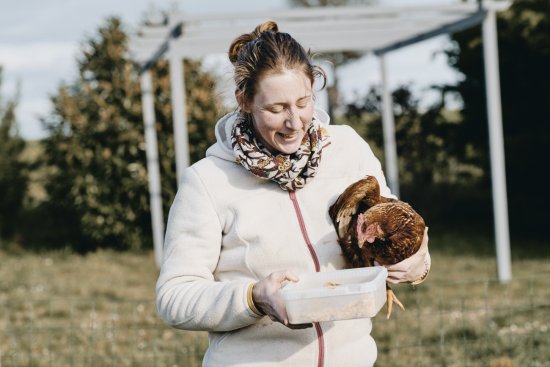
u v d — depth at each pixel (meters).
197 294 2.02
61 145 11.88
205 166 2.18
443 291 7.24
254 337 2.10
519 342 5.24
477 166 12.07
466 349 5.06
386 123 11.15
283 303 1.84
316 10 7.79
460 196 13.41
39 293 8.42
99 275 9.62
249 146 2.07
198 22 7.54
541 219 11.66
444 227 12.48
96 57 12.13
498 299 6.84
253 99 1.98
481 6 7.49
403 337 5.62
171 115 11.59
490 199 13.07
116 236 12.09
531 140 10.89
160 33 8.47
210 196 2.15
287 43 1.99
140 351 5.61
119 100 11.84
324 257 2.12
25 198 13.70
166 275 2.12
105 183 11.79
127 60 11.90
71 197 12.07
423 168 13.12
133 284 8.91
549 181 11.17
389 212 2.06
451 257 9.50
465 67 11.47
